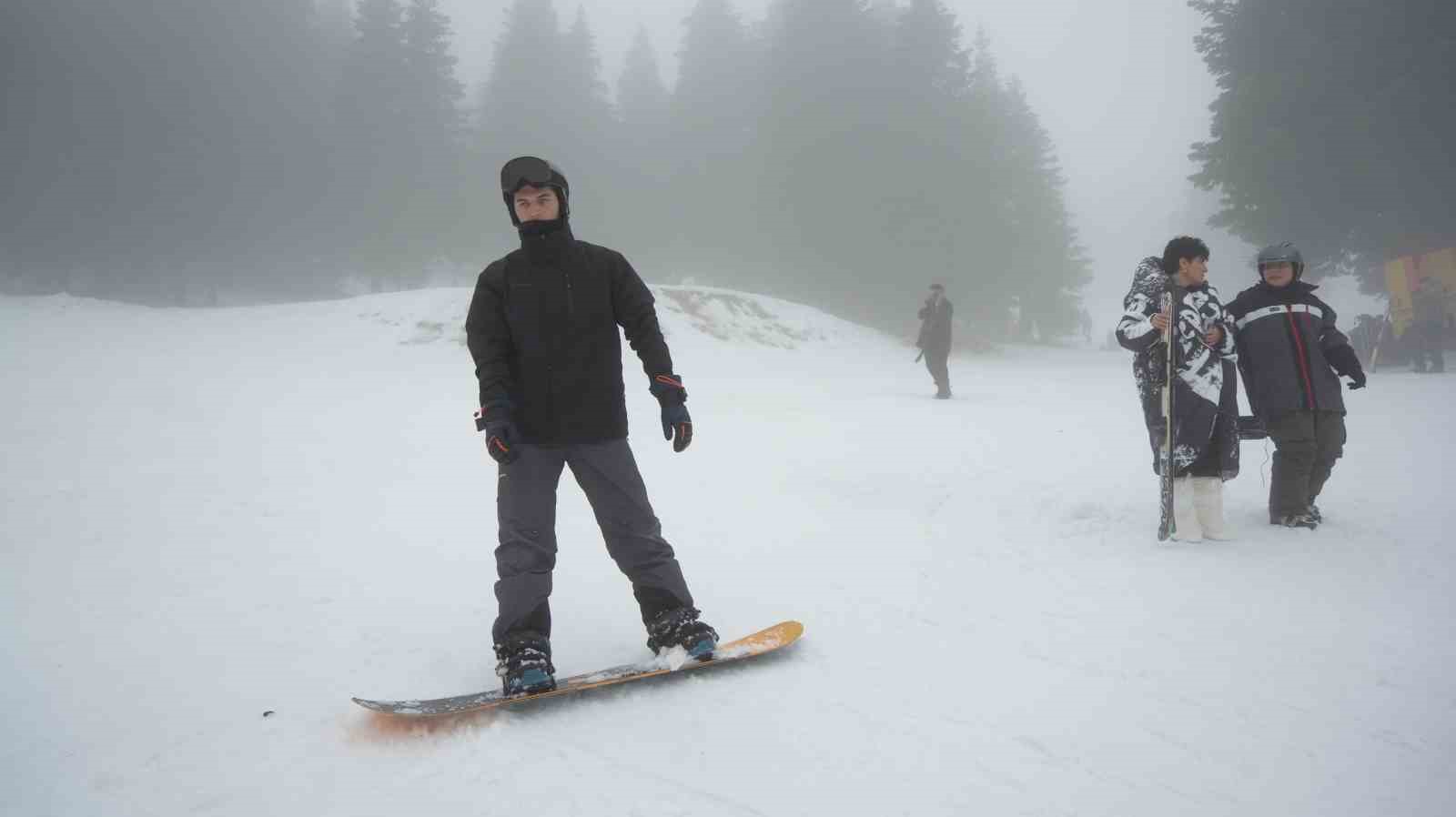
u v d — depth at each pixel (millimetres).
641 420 9609
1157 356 4020
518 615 2305
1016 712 2135
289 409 8820
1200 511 3975
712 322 19062
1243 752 1906
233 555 3871
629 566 2494
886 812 1676
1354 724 2037
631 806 1713
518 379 2414
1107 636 2684
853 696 2248
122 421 7402
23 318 15094
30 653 2641
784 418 9820
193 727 2127
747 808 1698
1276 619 2812
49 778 1864
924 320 12469
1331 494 4938
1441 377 14289
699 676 2404
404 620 2996
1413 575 3291
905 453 7035
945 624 2840
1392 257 26109
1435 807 1660
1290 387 4098
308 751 1986
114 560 3756
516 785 1808
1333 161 24984
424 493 5395
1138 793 1736
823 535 4238
